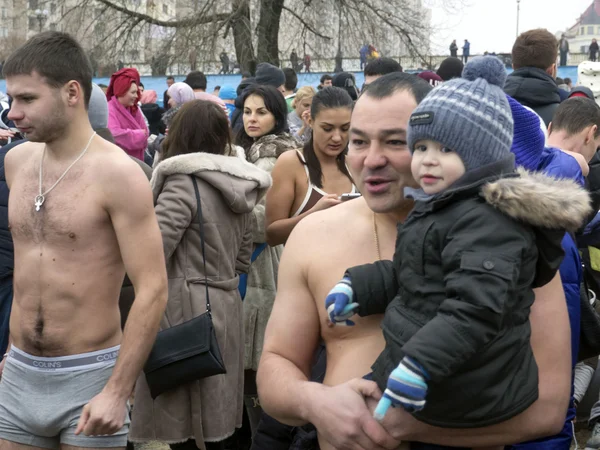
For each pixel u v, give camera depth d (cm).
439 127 168
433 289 165
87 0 2686
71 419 262
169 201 348
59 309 261
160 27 2822
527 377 168
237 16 2605
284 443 237
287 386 186
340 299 176
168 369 335
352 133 190
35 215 261
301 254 196
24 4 3081
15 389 269
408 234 171
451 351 152
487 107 169
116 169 258
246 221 382
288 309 197
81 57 263
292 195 415
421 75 630
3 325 374
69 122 260
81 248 259
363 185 188
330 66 2733
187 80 1016
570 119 402
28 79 254
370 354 184
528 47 500
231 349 366
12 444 271
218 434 355
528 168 272
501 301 153
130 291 387
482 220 161
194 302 352
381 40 2689
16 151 277
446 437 171
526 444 255
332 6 2664
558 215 158
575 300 264
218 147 365
